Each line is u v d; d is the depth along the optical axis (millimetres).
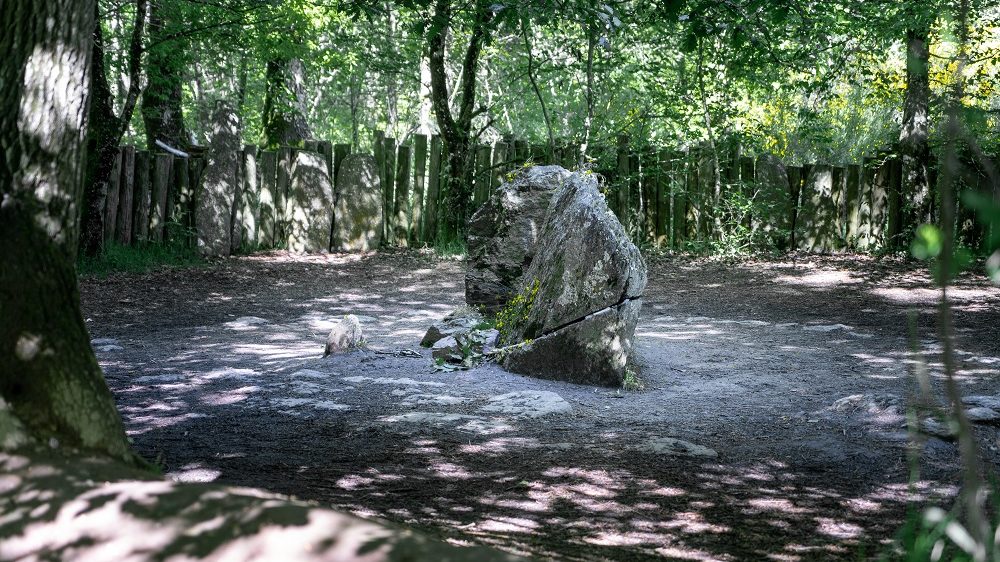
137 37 17078
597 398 8023
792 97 24266
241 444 6238
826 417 7191
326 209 19625
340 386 8180
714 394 8195
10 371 3525
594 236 8672
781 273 17125
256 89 28547
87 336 3814
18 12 3766
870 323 12609
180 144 21750
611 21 9383
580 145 19578
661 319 13102
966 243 17547
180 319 12828
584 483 5473
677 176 19703
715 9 8672
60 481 3113
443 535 3900
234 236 19281
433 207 20344
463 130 20062
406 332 11922
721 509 5008
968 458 1883
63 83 3852
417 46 22469
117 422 3758
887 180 18938
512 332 9211
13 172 3750
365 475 5527
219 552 2586
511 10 10094
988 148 16156
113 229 18016
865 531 4633
